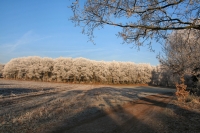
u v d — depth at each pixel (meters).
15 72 85.56
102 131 9.23
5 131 8.63
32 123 10.15
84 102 20.12
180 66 23.64
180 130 9.82
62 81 81.44
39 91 31.78
